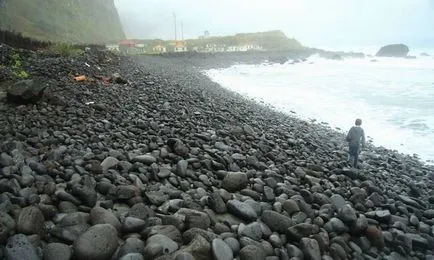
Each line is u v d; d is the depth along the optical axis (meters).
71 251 4.41
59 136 8.85
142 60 52.72
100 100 14.17
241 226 5.73
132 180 6.99
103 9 171.00
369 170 11.99
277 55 103.81
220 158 9.09
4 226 4.24
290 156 11.59
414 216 7.84
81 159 7.46
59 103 12.12
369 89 34.47
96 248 4.36
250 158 9.62
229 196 7.02
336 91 33.44
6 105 10.97
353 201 8.30
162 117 13.30
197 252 4.70
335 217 6.92
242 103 23.25
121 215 5.59
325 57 109.88
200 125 13.33
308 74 53.44
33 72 17.55
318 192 8.42
